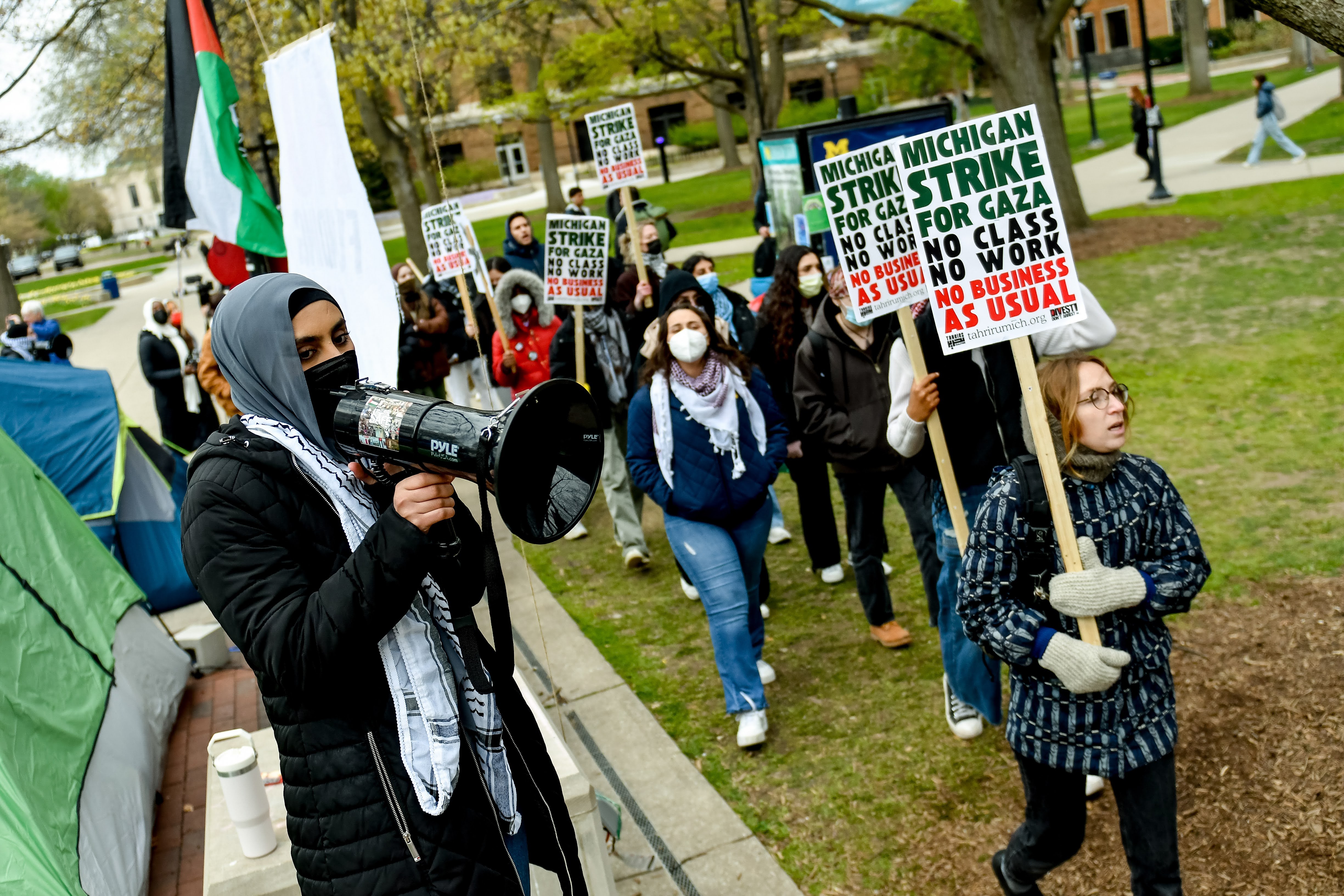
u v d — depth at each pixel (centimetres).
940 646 534
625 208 728
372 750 184
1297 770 382
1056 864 315
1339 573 508
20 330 1166
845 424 492
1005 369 404
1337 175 1642
